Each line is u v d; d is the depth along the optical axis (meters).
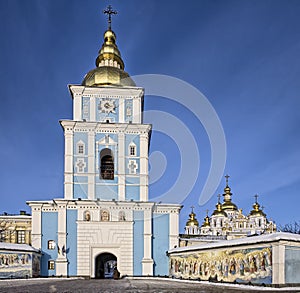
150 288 26.09
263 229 84.25
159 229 44.50
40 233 42.72
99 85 47.97
